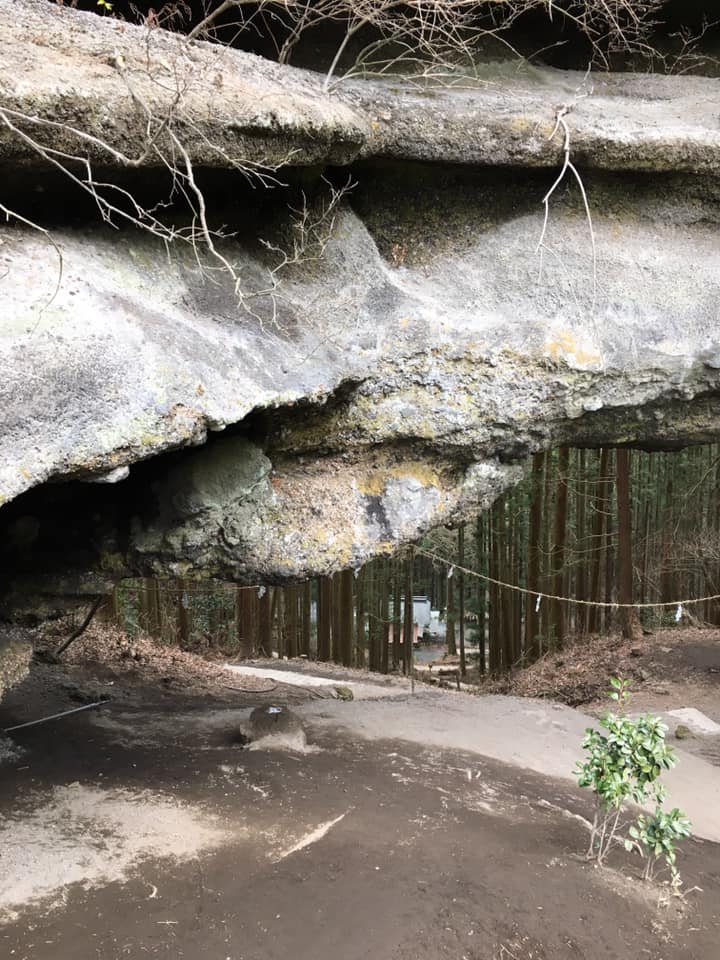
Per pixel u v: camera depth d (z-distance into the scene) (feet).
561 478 41.34
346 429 15.81
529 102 17.08
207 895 12.91
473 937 12.53
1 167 11.04
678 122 18.01
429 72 17.98
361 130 14.24
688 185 18.17
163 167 12.30
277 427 15.05
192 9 16.58
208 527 14.44
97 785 17.03
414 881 13.69
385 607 54.24
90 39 11.76
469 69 18.57
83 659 28.91
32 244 11.53
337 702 26.61
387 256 17.15
